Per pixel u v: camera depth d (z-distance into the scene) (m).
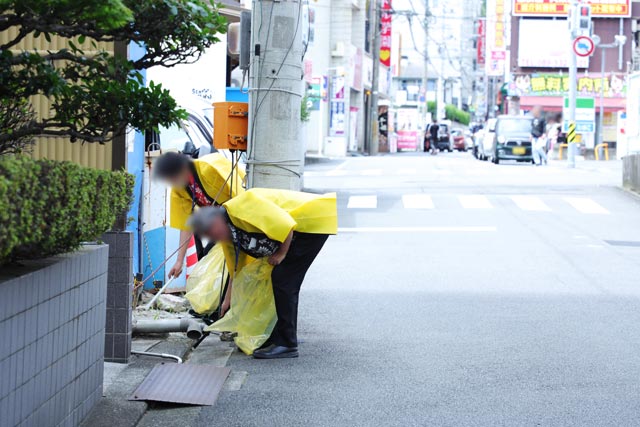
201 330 9.24
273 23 10.27
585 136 58.00
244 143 10.48
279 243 8.35
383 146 70.31
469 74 123.19
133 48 10.63
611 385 7.80
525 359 8.74
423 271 14.27
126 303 8.31
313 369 8.41
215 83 13.45
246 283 8.91
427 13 69.75
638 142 30.69
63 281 5.80
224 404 7.29
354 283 13.23
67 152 9.98
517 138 45.28
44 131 6.22
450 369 8.38
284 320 8.82
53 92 5.76
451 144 80.62
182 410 7.12
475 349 9.18
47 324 5.52
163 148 11.99
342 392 7.62
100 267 6.71
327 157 50.34
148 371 8.06
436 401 7.32
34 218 4.59
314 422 6.79
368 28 64.75
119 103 6.09
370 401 7.34
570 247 16.77
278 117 10.31
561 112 69.56
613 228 19.36
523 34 70.31
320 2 53.12
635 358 8.79
